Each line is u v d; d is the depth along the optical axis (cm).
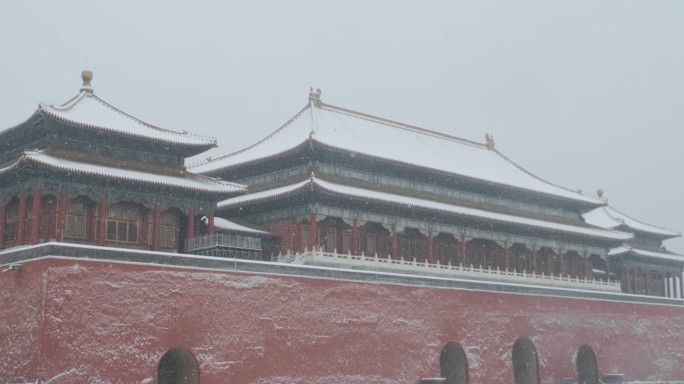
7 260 5200
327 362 6097
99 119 6247
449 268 7894
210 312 5481
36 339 4750
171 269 5356
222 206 7669
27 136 6184
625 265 11050
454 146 9988
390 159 7906
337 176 7675
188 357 5472
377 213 7600
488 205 9119
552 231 9075
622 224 11356
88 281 4966
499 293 7638
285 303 5928
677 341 9556
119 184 5969
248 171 8162
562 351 8131
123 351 5022
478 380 7219
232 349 5541
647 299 9312
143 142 6319
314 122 8225
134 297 5141
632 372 8856
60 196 5694
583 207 10356
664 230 12169
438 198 8444
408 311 6781
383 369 6469
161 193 6247
